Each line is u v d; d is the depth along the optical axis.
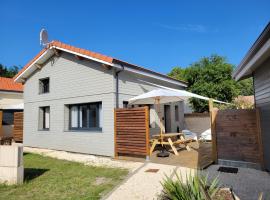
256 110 8.53
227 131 9.11
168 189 5.19
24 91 16.89
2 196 6.30
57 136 14.27
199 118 18.64
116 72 11.93
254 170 8.20
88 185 7.08
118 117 11.31
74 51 12.79
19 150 7.40
